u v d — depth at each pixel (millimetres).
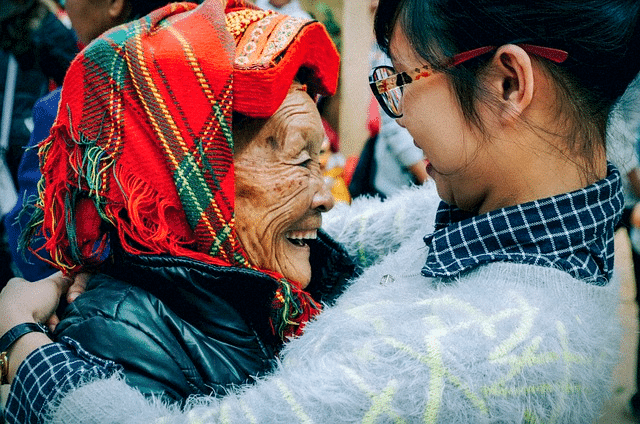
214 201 1075
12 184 2092
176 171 1056
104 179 1050
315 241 1275
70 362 956
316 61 1158
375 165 2482
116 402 890
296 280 1176
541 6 854
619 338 964
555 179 923
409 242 1257
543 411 817
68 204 1075
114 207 1063
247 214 1110
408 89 958
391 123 2379
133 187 1051
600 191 920
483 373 803
